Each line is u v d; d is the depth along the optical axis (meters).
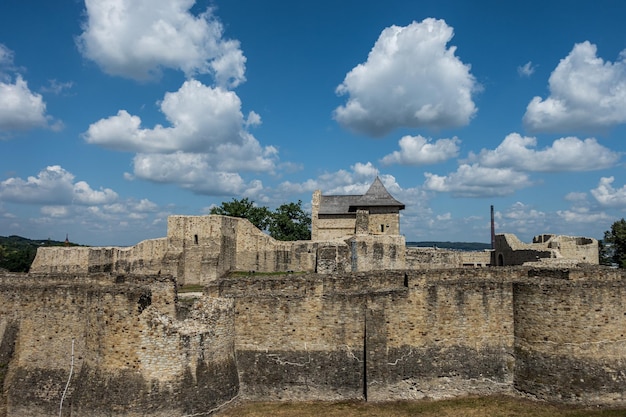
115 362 21.30
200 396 22.03
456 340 24.92
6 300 24.77
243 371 24.67
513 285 25.17
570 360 23.11
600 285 23.41
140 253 52.12
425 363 24.48
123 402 20.70
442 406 23.30
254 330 24.94
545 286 23.91
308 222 79.75
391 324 24.59
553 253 39.16
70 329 24.00
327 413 22.72
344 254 40.69
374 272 26.50
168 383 21.42
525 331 24.41
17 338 24.34
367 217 48.84
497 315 25.12
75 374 23.61
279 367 24.62
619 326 23.23
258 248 53.69
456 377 24.53
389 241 44.19
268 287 25.80
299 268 52.50
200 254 49.94
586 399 22.56
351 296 24.83
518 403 23.38
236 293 25.59
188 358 22.14
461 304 25.08
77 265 49.28
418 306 24.84
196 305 23.91
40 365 24.03
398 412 22.70
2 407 23.39
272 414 22.70
